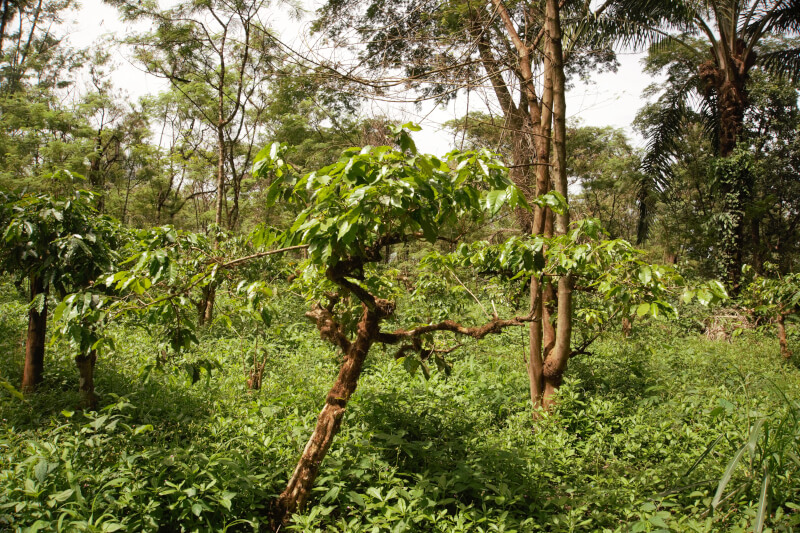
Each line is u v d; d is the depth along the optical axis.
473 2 5.49
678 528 2.98
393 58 5.66
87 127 18.14
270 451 3.73
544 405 5.62
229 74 15.43
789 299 8.27
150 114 20.12
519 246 3.47
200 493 3.06
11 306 9.16
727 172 12.88
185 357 6.28
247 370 6.26
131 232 5.12
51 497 2.70
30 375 5.08
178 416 4.24
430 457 3.97
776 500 3.16
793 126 17.78
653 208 14.16
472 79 5.19
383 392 5.09
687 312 11.27
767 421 3.58
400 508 3.04
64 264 4.17
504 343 8.75
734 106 13.22
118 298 3.17
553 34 5.51
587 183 20.66
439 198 2.87
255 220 17.80
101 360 5.98
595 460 4.23
